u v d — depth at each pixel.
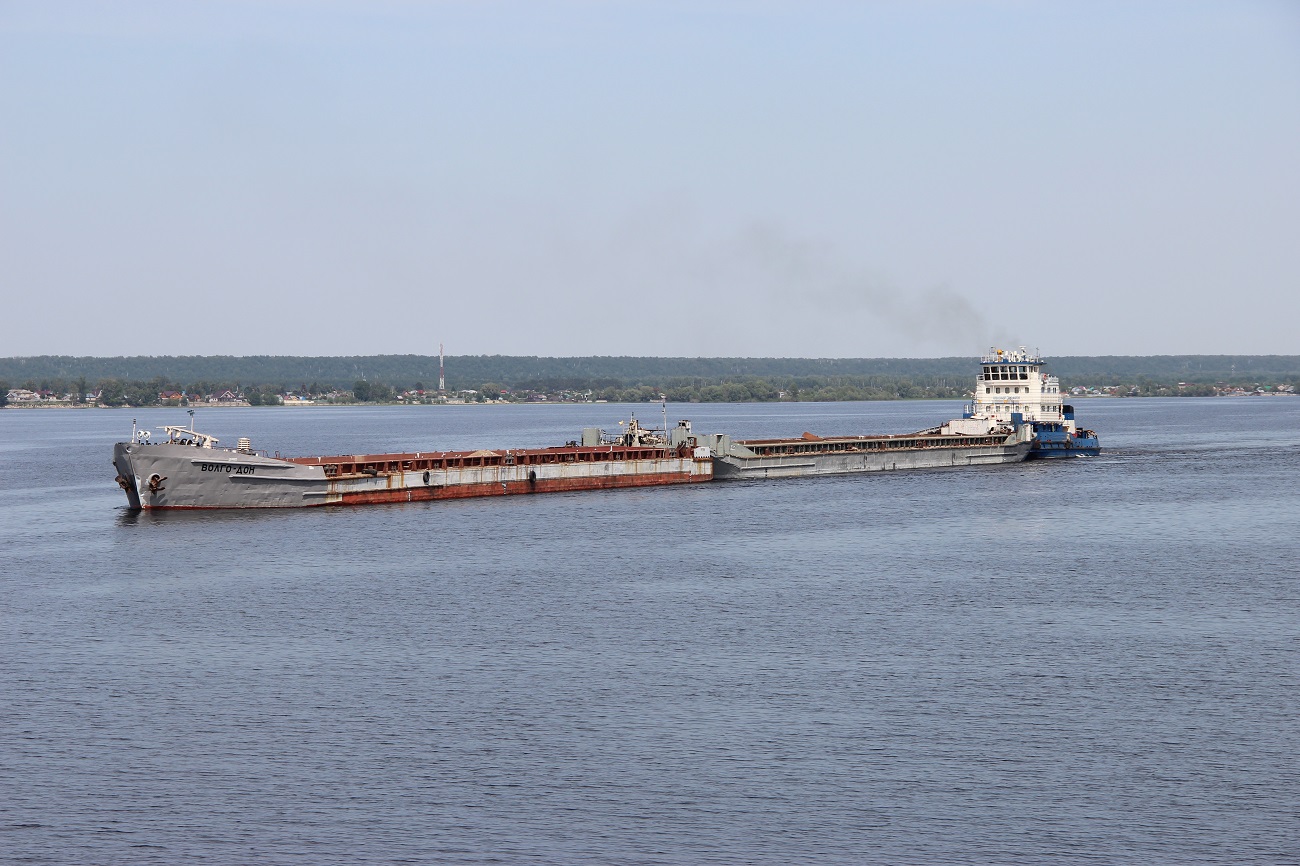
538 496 193.00
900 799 68.25
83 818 66.69
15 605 114.19
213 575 127.12
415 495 184.25
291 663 93.00
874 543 147.62
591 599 114.56
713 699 83.62
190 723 79.88
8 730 78.81
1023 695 84.12
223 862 62.19
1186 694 84.25
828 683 86.94
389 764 73.06
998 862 61.78
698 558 136.75
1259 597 114.50
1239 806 67.19
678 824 65.56
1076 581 122.88
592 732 77.69
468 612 109.25
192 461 167.00
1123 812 66.62
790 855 62.53
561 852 62.88
